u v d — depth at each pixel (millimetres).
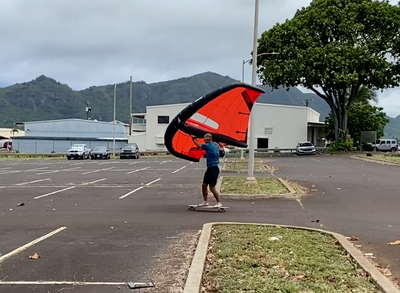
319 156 44938
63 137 68062
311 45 45312
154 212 11312
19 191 16125
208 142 11453
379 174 22609
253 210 11672
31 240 8086
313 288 5273
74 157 47188
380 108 60969
